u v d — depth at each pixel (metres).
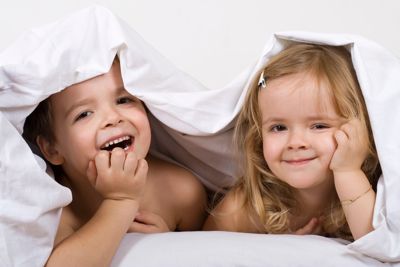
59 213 1.17
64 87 1.25
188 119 1.35
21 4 2.05
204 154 1.50
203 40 2.09
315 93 1.27
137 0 2.10
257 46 2.08
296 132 1.29
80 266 1.15
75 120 1.30
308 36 1.31
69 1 2.06
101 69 1.28
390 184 1.18
